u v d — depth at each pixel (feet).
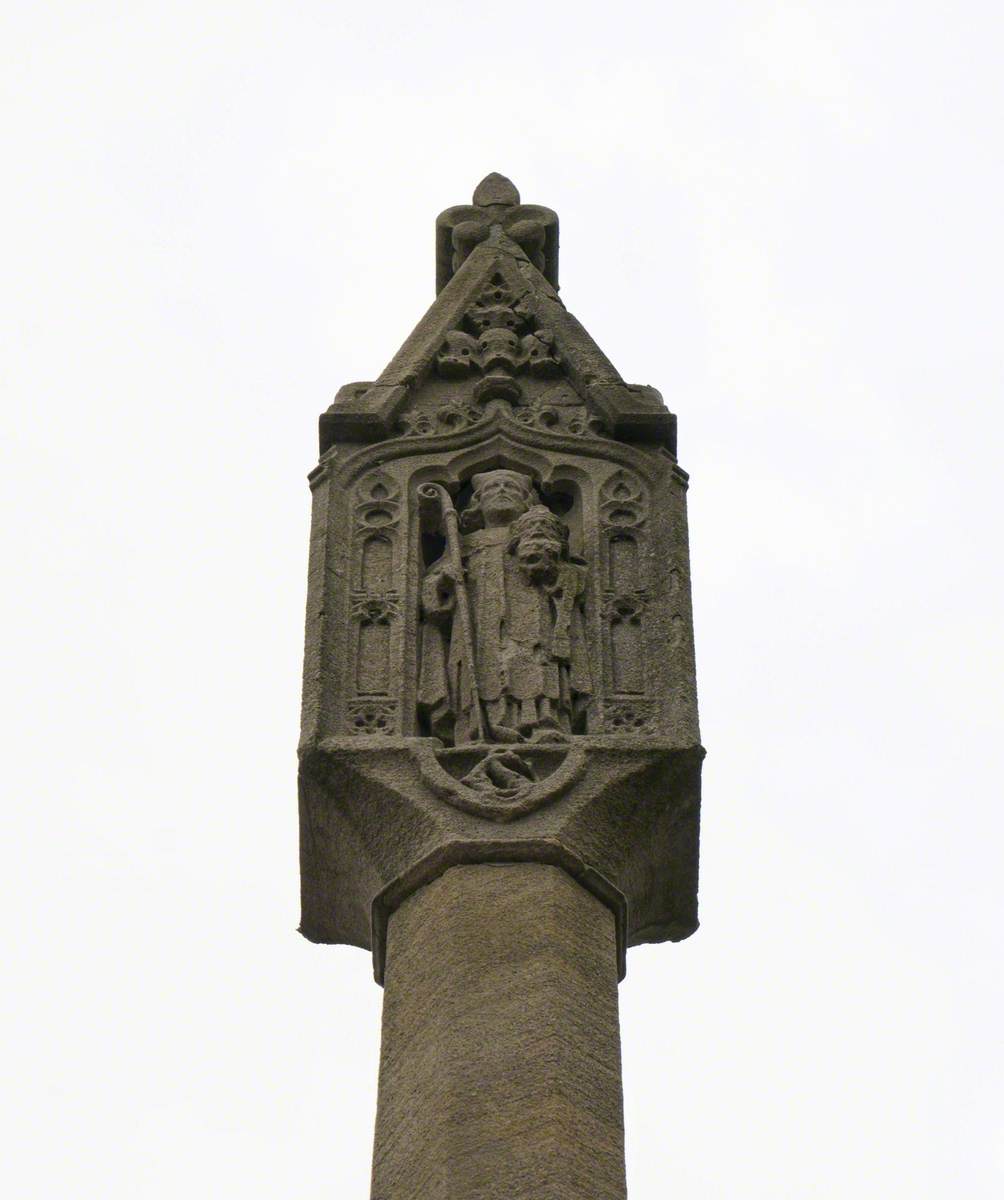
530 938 39.19
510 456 47.44
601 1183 36.27
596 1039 38.19
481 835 40.60
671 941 43.37
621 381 48.91
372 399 48.34
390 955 40.11
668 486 46.80
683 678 43.34
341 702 43.16
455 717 43.01
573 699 43.27
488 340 50.11
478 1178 35.96
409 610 44.60
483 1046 37.65
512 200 56.95
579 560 45.55
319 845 42.22
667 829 42.01
